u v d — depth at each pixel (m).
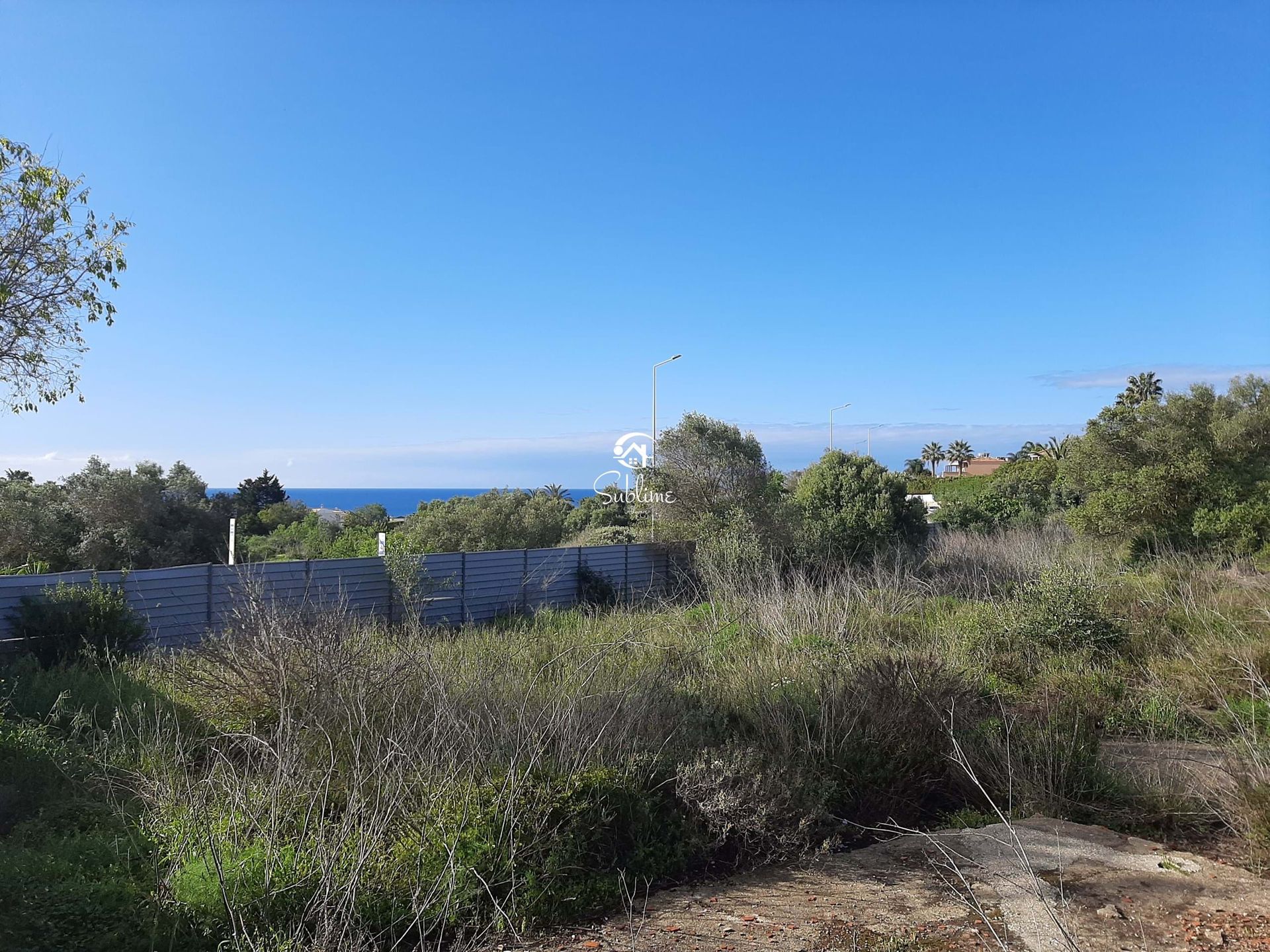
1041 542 20.06
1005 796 5.60
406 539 19.36
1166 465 17.12
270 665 6.07
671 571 20.36
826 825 5.21
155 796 4.64
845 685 6.66
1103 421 18.56
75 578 11.63
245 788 4.44
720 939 3.69
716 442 22.61
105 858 4.17
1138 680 8.48
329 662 6.04
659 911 4.06
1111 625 9.49
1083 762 5.70
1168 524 17.03
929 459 95.25
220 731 5.69
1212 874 4.25
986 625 9.82
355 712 5.49
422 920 3.65
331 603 10.70
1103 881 4.17
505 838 4.23
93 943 3.40
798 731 6.11
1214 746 6.21
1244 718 6.63
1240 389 17.80
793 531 19.09
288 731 4.91
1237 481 16.50
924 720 6.14
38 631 10.31
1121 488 17.59
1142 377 64.56
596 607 15.50
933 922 3.77
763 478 22.72
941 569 17.47
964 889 4.13
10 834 4.69
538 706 5.93
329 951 3.33
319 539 27.31
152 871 3.96
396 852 4.06
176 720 6.07
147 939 3.46
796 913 3.97
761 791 4.93
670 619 11.86
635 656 8.98
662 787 5.10
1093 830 4.95
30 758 5.69
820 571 15.71
